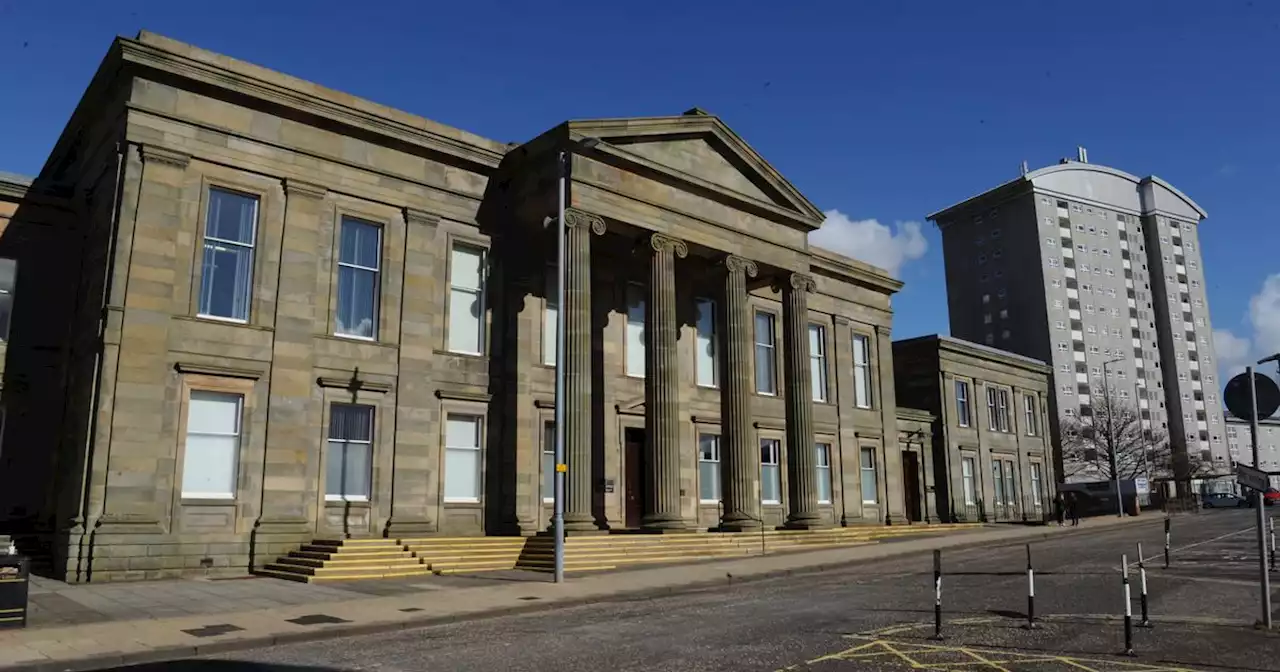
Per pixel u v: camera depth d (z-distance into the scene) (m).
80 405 22.50
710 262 33.06
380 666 11.05
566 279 27.38
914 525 43.31
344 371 25.44
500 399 28.70
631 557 25.48
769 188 34.19
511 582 20.52
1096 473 91.88
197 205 23.34
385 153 27.02
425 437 26.70
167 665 11.41
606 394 31.67
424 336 27.12
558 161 22.58
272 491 23.56
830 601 16.97
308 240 25.09
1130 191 110.88
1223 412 111.25
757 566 24.16
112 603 17.02
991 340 103.94
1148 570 21.86
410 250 27.12
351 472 25.47
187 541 22.06
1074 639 12.34
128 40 22.23
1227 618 14.09
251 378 23.69
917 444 47.91
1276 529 37.88
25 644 12.44
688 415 34.34
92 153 25.39
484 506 27.80
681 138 31.27
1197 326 111.00
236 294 24.00
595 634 13.28
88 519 20.94
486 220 29.05
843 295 43.44
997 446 53.47
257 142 24.53
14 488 24.41
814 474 34.06
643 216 29.50
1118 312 104.94
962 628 13.37
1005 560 25.80
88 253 24.39
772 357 38.88
